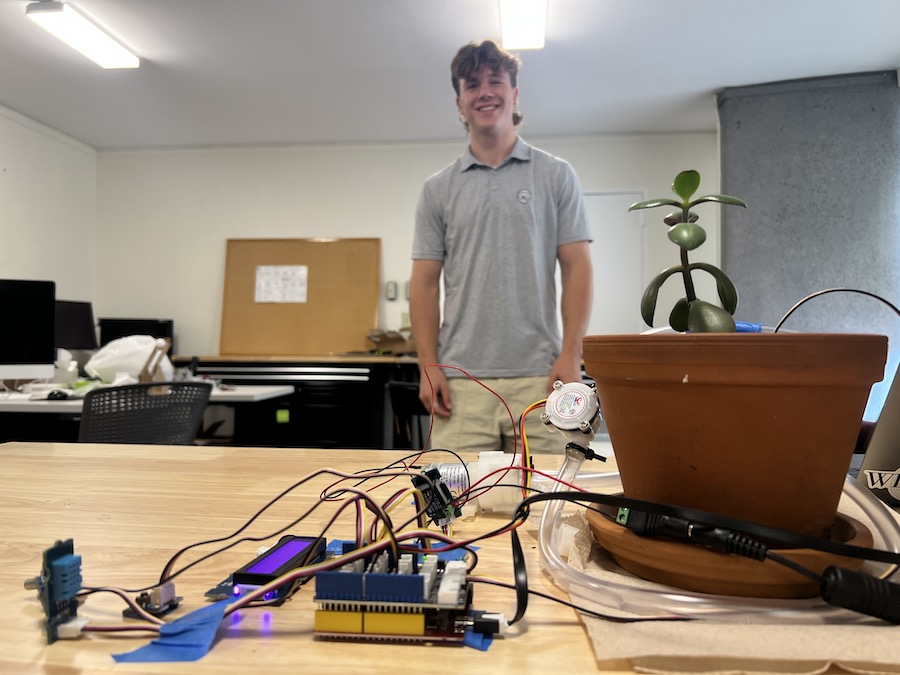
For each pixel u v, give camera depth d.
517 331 1.72
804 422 0.36
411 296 1.85
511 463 0.63
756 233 3.92
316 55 3.55
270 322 5.02
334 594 0.34
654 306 0.47
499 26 3.23
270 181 5.15
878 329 3.78
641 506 0.38
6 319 2.55
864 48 3.49
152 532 0.55
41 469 0.85
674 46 3.45
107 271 5.27
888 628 0.33
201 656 0.32
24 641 0.34
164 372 2.95
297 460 0.91
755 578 0.36
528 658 0.32
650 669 0.31
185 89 4.01
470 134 1.84
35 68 3.70
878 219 3.79
